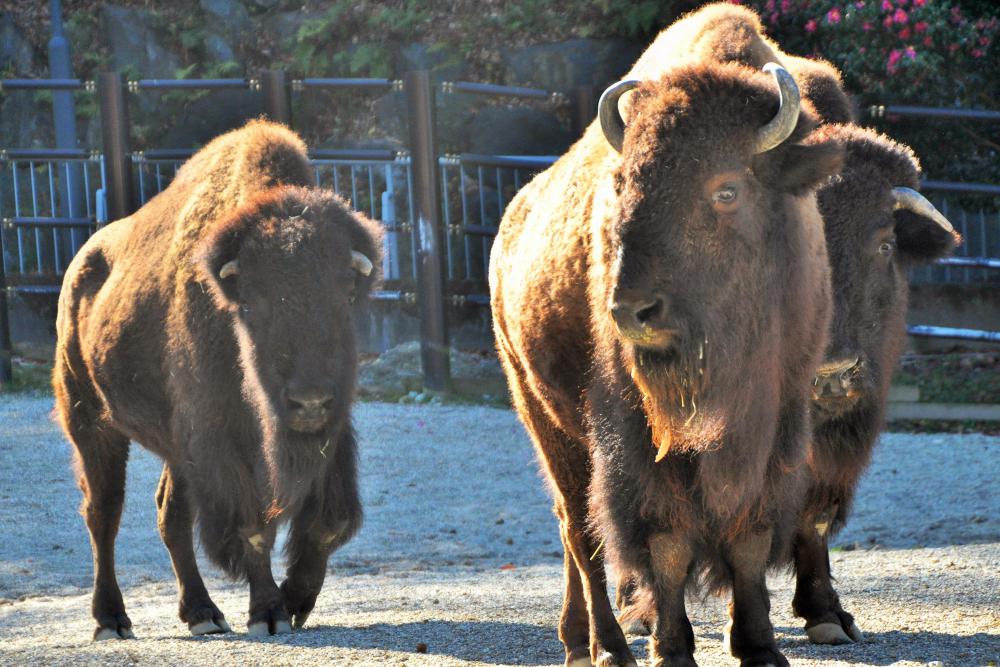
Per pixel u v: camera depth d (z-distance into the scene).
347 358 9.69
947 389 21.69
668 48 7.64
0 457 19.48
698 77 6.33
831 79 9.55
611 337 6.75
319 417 9.36
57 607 12.34
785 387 6.90
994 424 20.61
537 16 32.38
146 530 16.22
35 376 25.17
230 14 33.88
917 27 23.12
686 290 6.19
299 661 8.18
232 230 9.66
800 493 7.10
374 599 11.47
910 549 13.41
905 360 23.53
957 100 24.44
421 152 23.12
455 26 32.59
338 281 9.68
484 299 24.91
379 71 32.44
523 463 19.17
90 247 12.91
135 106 33.09
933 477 17.52
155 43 33.97
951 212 25.39
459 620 9.73
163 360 10.87
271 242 9.56
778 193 6.56
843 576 11.06
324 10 33.84
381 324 25.83
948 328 23.14
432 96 23.22
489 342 25.42
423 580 13.02
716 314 6.28
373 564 14.35
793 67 9.57
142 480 18.61
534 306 7.90
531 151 29.56
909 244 9.09
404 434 20.78
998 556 11.81
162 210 11.66
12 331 26.94
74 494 17.64
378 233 10.29
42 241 29.53
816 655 7.98
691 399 6.32
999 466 17.86
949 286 24.14
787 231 6.66
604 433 6.90
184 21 34.00
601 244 6.79
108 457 12.04
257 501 9.95
